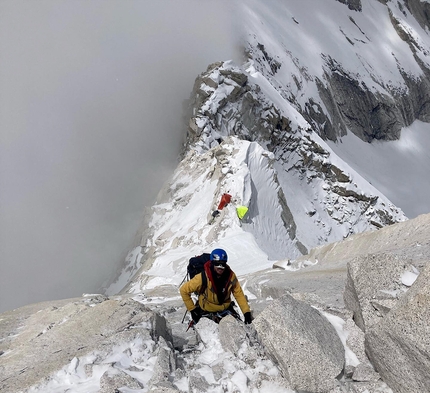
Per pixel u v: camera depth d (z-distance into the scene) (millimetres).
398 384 3707
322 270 12438
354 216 59875
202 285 5820
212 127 55000
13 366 5141
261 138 59219
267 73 96125
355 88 126375
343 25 151625
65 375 4574
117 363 4680
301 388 3941
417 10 183875
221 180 37250
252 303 9086
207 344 5270
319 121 103688
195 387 4008
